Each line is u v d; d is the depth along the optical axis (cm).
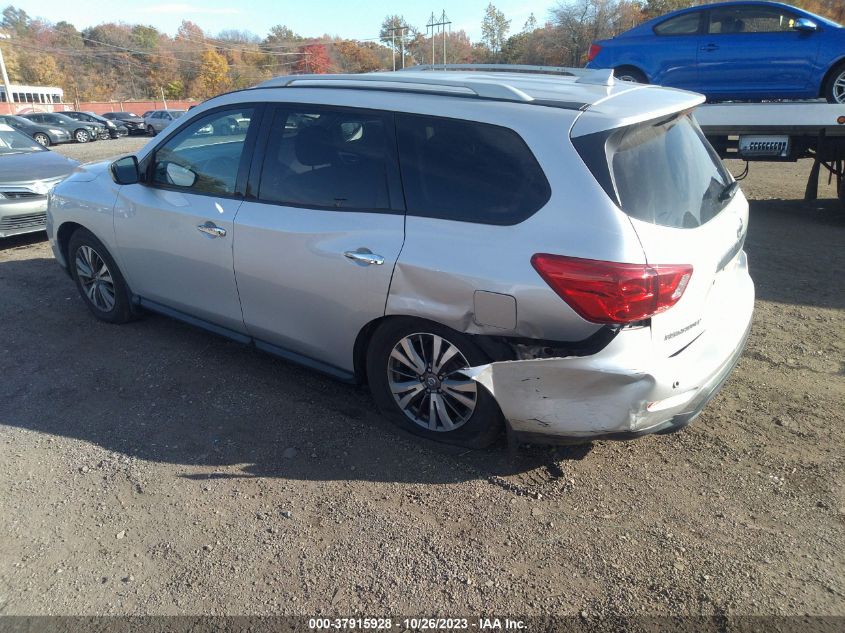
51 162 814
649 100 311
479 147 305
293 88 377
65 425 369
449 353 319
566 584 258
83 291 514
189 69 10538
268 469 329
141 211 433
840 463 328
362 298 332
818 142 848
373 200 332
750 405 386
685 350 294
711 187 333
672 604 248
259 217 369
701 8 938
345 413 378
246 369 432
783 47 891
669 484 316
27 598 254
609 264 265
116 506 304
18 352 460
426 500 306
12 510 302
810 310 539
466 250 297
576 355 279
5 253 723
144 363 441
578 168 280
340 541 281
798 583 256
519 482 318
